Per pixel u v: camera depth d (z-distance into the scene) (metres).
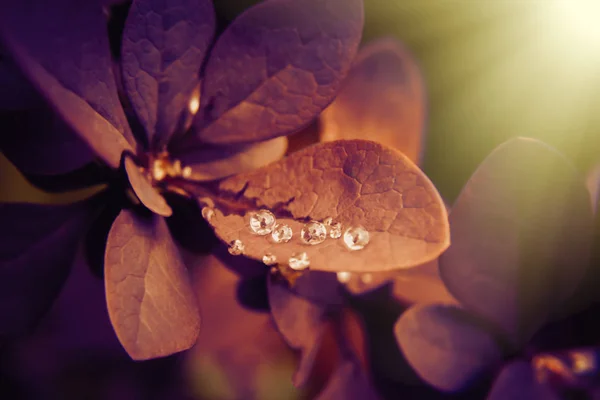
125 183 0.10
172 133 0.11
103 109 0.10
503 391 0.11
